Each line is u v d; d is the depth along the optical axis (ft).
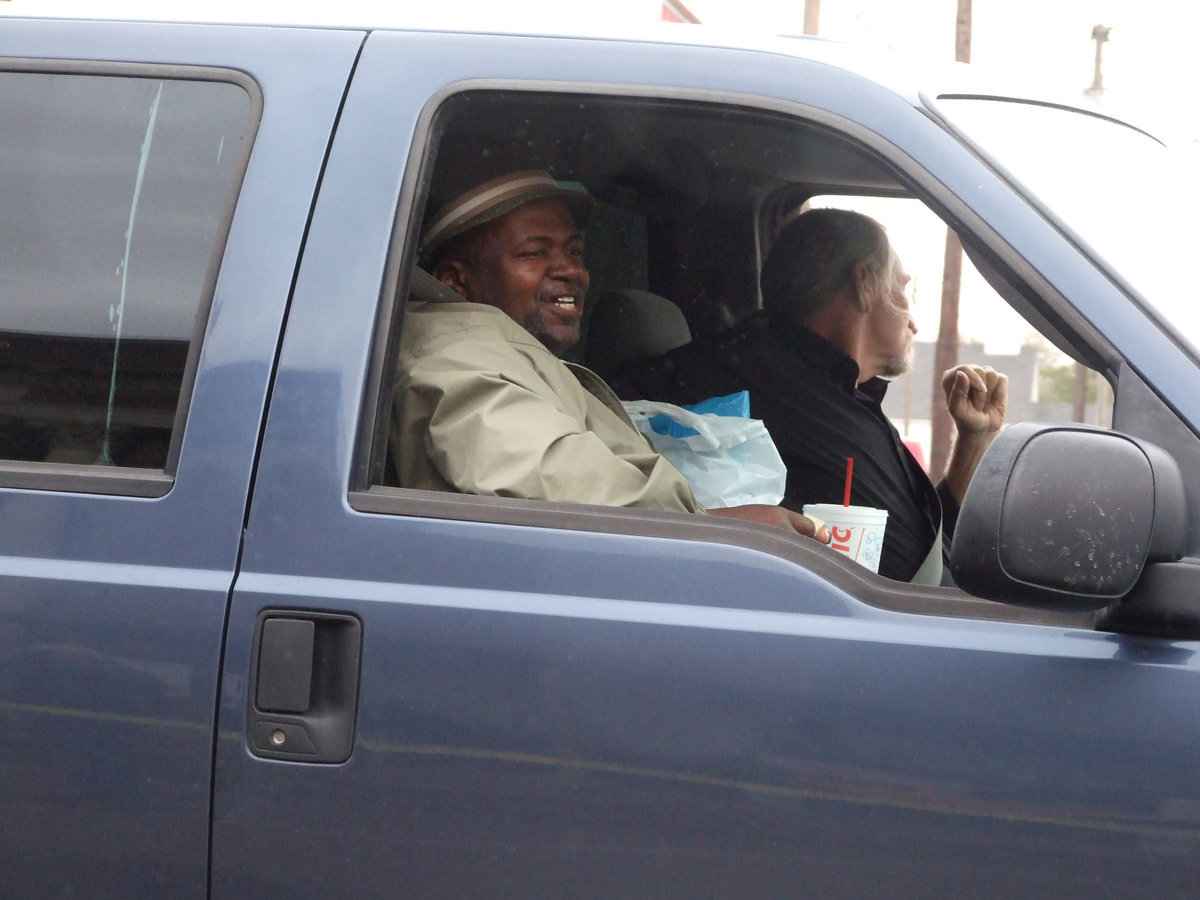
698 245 12.88
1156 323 6.73
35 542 7.35
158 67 8.00
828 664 6.66
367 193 7.54
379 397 7.41
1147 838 6.30
